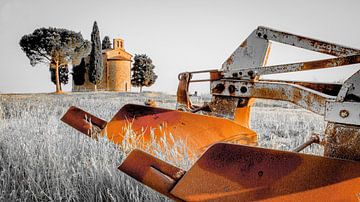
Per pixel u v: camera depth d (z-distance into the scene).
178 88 3.33
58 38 44.03
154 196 2.29
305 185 1.29
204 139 2.79
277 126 5.59
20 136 3.88
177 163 2.55
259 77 2.82
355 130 1.46
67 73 54.44
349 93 1.53
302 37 2.52
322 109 1.94
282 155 1.39
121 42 54.56
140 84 60.97
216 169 1.53
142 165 1.75
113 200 2.30
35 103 10.25
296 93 2.17
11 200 2.45
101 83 52.22
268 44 2.72
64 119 3.26
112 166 2.74
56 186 2.54
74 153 3.37
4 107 8.31
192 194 1.53
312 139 2.10
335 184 1.24
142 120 3.17
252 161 1.45
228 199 1.44
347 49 2.28
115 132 3.19
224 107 2.84
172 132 2.96
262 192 1.37
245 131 2.76
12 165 3.04
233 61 2.92
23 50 45.22
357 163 1.21
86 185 2.59
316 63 2.28
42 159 3.04
